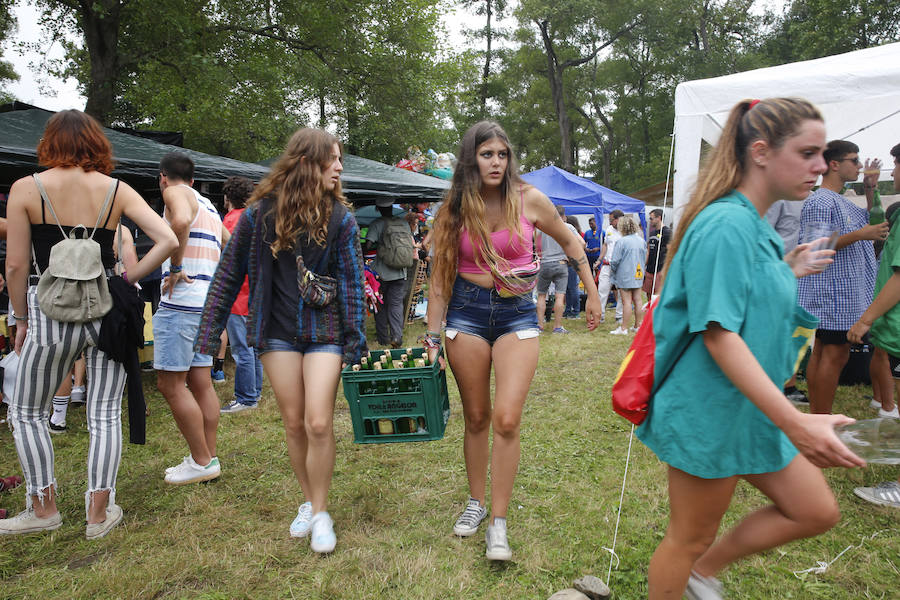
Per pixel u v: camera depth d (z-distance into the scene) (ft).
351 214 8.77
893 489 9.78
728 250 4.83
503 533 8.27
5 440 13.53
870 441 10.57
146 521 9.75
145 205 9.15
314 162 8.24
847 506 9.71
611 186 141.38
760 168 5.20
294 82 43.52
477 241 8.06
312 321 8.52
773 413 4.61
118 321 8.96
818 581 7.70
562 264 27.32
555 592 7.60
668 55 113.70
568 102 125.08
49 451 9.29
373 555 8.59
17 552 8.79
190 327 10.52
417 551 8.64
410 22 49.55
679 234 5.52
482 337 8.42
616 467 11.55
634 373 5.69
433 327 9.12
